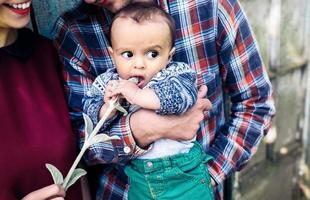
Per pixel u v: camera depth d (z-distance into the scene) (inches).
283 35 102.0
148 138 51.4
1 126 47.6
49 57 53.6
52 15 65.2
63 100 53.1
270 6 97.2
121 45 48.6
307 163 119.3
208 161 59.0
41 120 50.2
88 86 55.6
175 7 54.1
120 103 51.1
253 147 60.1
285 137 112.2
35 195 45.7
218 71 57.7
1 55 49.5
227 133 60.4
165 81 48.0
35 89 51.0
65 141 51.3
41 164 49.6
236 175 97.1
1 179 47.4
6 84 49.1
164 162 51.8
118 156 53.2
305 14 107.3
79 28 55.3
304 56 110.1
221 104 60.7
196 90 49.4
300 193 121.2
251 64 57.9
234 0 56.0
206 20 54.7
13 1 46.6
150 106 47.6
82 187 59.4
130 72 49.2
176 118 51.0
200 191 53.5
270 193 111.2
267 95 59.6
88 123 47.6
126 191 59.1
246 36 56.9
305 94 113.9
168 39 48.9
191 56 55.6
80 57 55.6
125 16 48.4
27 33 53.1
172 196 52.9
